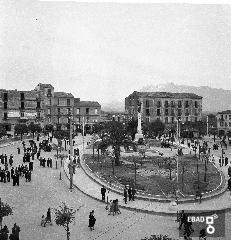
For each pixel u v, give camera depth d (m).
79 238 21.20
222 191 33.62
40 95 105.00
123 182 36.56
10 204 28.12
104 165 47.22
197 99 114.38
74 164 43.94
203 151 58.06
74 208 27.89
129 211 27.55
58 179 38.59
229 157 59.38
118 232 22.42
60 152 58.88
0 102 99.12
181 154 57.31
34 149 55.72
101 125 93.62
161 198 30.27
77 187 34.81
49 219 23.48
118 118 123.81
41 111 105.00
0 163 47.19
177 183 36.28
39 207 27.69
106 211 27.36
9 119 100.38
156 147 69.00
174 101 113.06
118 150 47.84
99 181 37.00
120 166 46.56
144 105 110.94
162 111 112.25
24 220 24.41
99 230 22.77
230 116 108.19
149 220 25.19
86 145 72.06
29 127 83.12
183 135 96.12
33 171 42.56
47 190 33.50
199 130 98.44
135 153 59.47
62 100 110.06
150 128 89.94
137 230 22.88
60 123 110.12
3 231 19.31
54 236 21.41
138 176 39.94
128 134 71.62
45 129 105.56
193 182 37.28
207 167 47.19
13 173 37.88
